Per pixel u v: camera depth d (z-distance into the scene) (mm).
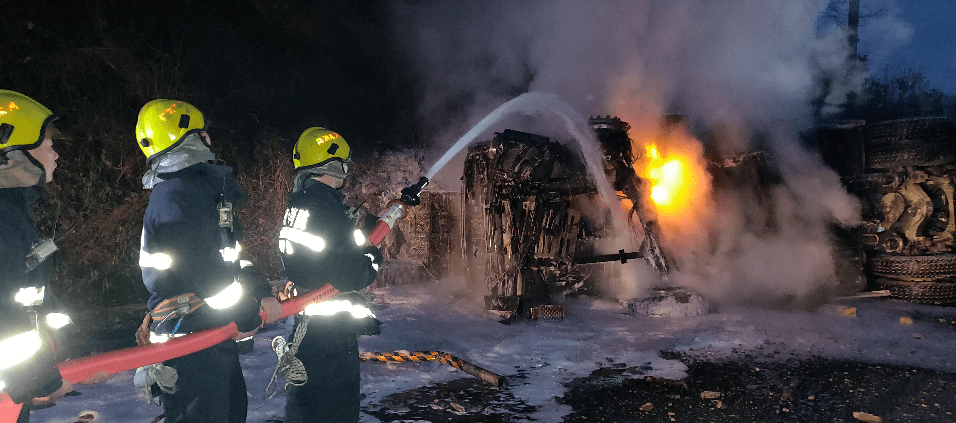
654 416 4215
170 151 2564
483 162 7547
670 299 7160
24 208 2125
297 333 2893
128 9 10750
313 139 3010
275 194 10062
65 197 8203
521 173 7219
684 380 4926
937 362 5406
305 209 2898
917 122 8289
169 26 11312
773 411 4309
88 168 8727
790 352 5719
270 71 12992
